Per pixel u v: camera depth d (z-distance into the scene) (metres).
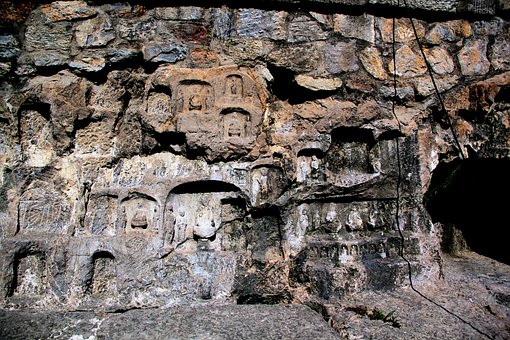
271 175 2.02
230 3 2.05
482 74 2.24
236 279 1.93
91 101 2.04
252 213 2.02
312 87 2.06
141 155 2.05
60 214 1.96
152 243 1.92
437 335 1.60
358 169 2.17
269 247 2.03
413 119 2.17
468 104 2.21
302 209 2.08
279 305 1.84
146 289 1.88
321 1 2.07
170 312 1.76
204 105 1.99
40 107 1.99
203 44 2.03
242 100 2.01
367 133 2.15
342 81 2.10
